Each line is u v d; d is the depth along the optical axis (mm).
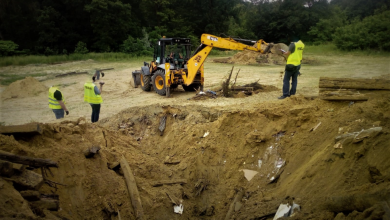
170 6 41406
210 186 6375
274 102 8195
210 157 6891
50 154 4848
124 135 8000
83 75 21062
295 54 9125
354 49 28703
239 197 5703
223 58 28047
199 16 41844
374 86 6668
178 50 14039
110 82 18156
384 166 3969
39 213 3732
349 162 4449
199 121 8023
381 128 4590
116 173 5867
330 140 5359
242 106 8578
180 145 7477
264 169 6203
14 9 33031
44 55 32375
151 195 5715
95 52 36469
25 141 4906
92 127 6816
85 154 5348
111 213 4934
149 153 7645
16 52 32000
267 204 4938
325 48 31375
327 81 7145
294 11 42281
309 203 4234
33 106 13219
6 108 12867
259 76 17484
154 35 38062
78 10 36312
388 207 3119
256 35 46094
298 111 6559
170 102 11758
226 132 7164
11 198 3480
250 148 6629
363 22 29922
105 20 34656
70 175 4871
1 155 3900
